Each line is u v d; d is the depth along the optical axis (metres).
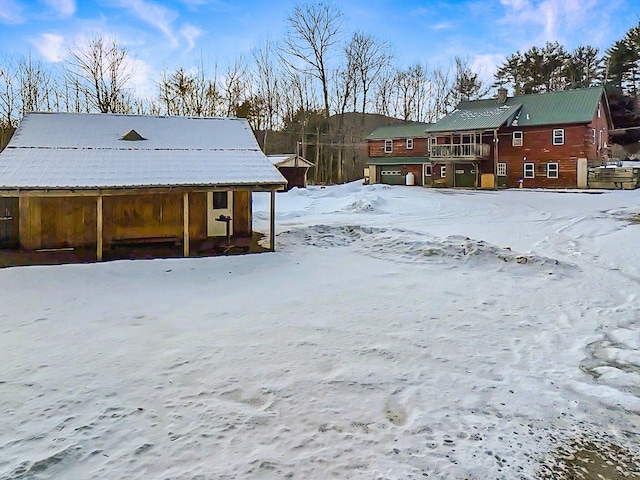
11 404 4.24
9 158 11.90
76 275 9.34
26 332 6.26
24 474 3.24
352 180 45.88
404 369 5.12
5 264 11.22
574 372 5.14
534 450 3.65
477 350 5.75
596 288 9.01
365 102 46.41
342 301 7.98
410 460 3.47
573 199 23.23
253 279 9.70
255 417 4.05
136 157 13.02
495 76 56.97
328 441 3.70
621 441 3.81
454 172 34.34
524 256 10.99
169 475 3.26
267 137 43.78
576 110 30.55
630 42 46.56
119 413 4.09
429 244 12.20
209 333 6.27
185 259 10.98
